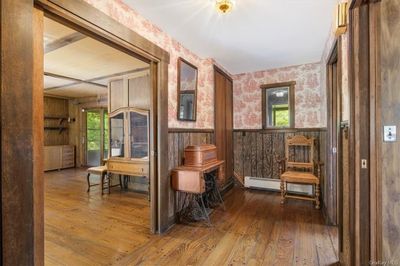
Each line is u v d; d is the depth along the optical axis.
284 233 2.50
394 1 1.45
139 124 3.96
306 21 2.40
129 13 2.10
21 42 1.21
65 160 6.86
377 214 1.47
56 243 2.30
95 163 7.06
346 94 1.90
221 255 2.07
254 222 2.81
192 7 2.13
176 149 2.89
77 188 4.50
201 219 2.91
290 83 4.05
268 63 3.89
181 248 2.19
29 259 1.25
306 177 3.34
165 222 2.59
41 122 1.45
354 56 1.56
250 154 4.46
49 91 6.09
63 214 3.09
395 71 1.45
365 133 1.51
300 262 1.95
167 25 2.48
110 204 3.51
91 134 7.12
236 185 4.58
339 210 2.01
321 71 3.61
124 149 4.08
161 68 2.52
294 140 3.82
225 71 4.23
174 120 2.87
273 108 4.30
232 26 2.51
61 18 1.56
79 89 5.81
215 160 3.29
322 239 2.36
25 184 1.24
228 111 4.35
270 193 4.10
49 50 3.05
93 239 2.38
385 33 1.47
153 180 2.55
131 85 4.12
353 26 1.56
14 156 1.19
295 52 3.36
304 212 3.14
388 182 1.46
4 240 1.15
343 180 1.98
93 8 1.70
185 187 2.69
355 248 1.57
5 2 1.14
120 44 2.03
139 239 2.38
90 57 3.33
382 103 1.47
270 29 2.59
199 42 2.96
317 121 3.86
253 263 1.94
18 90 1.20
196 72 3.38
